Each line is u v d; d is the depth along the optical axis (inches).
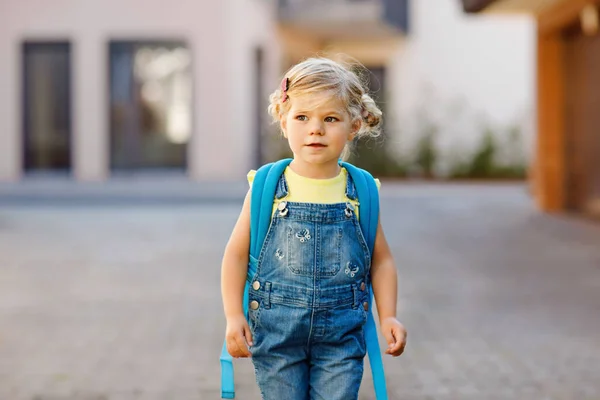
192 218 536.7
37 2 810.2
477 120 927.0
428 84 956.6
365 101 112.5
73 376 192.1
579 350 216.5
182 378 190.2
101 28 814.5
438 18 956.6
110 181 792.9
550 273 335.6
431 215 552.4
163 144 829.2
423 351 215.3
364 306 113.7
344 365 111.4
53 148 823.7
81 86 812.6
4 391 180.2
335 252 110.4
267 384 113.4
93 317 255.4
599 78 514.6
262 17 880.9
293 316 109.9
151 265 354.0
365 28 924.0
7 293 294.0
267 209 111.0
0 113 813.2
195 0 813.2
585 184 548.1
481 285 309.4
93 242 423.8
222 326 243.4
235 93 828.0
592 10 486.0
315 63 109.9
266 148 877.2
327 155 108.9
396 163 893.2
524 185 814.5
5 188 693.3
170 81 823.1
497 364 203.2
